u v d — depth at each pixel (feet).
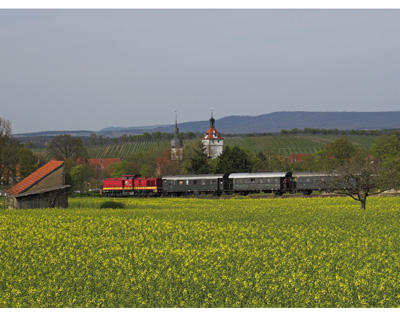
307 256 141.59
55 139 616.80
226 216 236.63
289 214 240.32
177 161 628.69
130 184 416.67
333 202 302.04
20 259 141.49
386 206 270.87
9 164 458.91
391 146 484.33
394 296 104.99
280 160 591.37
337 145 523.70
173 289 108.99
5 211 260.83
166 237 176.96
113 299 103.50
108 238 176.14
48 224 209.36
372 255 140.77
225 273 122.31
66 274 123.13
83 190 480.23
